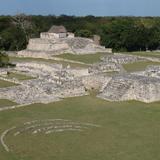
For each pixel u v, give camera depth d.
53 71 64.50
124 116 43.44
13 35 120.88
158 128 39.16
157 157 31.59
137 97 50.75
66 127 39.31
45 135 36.88
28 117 42.59
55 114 43.94
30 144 34.34
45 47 95.62
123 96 50.62
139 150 33.12
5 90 51.28
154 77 55.19
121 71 68.94
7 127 38.88
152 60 83.88
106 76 56.94
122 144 34.62
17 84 57.19
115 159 31.11
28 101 49.00
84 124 40.41
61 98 51.38
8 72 67.44
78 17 169.12
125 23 122.88
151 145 34.34
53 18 156.88
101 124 40.50
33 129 38.50
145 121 41.53
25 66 73.62
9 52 100.62
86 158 31.27
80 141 35.41
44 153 32.25
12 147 33.41
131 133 37.62
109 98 51.12
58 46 95.12
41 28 138.75
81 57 87.56
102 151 32.88
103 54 93.06
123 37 120.06
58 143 34.78
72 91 53.34
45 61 83.31
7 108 45.88
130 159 31.14
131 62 80.62
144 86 49.97
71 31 139.75
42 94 51.00
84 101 50.25
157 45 125.00
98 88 57.34
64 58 86.81
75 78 57.94
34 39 98.25
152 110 46.00
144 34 121.25
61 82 54.06
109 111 45.44
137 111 45.53
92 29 136.62
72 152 32.59
